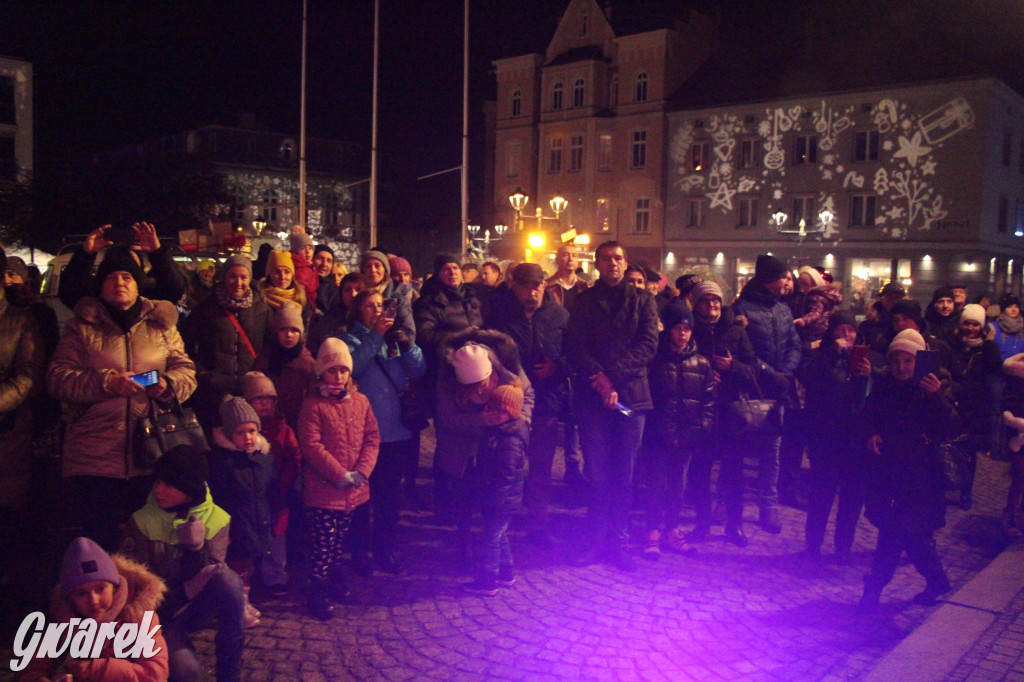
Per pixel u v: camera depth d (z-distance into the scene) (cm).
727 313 647
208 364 574
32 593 467
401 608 499
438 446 604
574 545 626
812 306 780
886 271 3584
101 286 456
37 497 536
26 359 451
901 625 495
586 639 462
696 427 605
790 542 652
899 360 512
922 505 500
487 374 525
